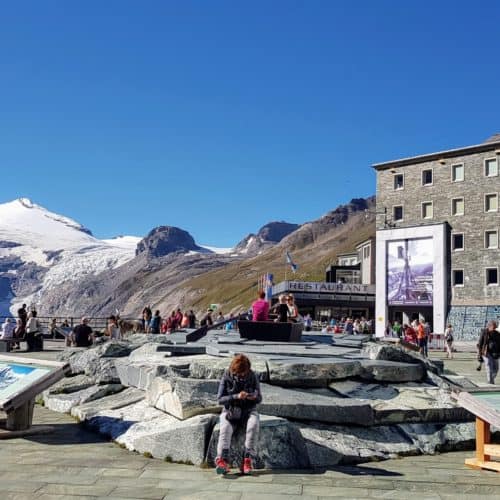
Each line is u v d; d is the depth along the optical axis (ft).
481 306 192.03
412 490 24.11
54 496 22.70
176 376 36.01
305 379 37.68
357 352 47.80
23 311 110.93
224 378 26.94
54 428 36.65
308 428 31.30
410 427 33.86
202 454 27.48
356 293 224.33
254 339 57.21
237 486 24.12
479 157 198.29
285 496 22.79
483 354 62.49
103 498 22.47
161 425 31.48
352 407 32.45
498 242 192.13
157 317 113.39
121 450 30.73
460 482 25.53
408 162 213.87
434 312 199.93
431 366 43.39
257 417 26.58
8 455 29.53
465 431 34.30
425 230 203.92
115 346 51.98
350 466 28.30
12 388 35.09
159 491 23.40
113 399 40.73
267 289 183.52
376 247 214.90
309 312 226.99
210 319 118.32
